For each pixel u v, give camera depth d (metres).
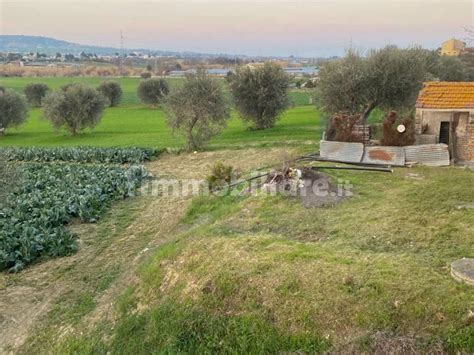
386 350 8.45
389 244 12.16
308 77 94.75
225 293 10.62
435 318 8.78
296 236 13.29
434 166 19.98
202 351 9.70
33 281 14.48
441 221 13.45
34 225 18.42
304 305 9.69
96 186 23.36
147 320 11.04
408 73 29.66
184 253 13.02
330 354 8.76
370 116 35.16
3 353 11.19
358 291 9.69
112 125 54.31
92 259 15.91
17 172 16.58
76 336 11.39
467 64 44.50
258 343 9.36
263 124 41.28
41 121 60.91
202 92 31.70
